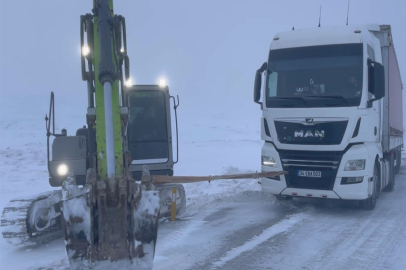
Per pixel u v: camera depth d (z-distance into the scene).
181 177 6.65
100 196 4.32
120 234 4.43
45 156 26.59
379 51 10.17
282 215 8.89
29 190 13.99
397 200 10.51
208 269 5.66
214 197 10.88
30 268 5.83
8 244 7.23
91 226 4.41
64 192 5.49
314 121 8.43
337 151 8.36
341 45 8.78
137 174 8.77
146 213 4.51
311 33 9.19
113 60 5.35
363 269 5.61
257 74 9.33
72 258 4.44
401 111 15.16
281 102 8.83
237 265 5.80
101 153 4.82
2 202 11.43
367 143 8.59
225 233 7.45
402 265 5.75
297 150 8.64
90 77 5.55
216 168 20.11
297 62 9.01
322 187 8.52
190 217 8.79
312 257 6.11
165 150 8.98
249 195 10.92
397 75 13.19
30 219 6.75
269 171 8.99
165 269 5.69
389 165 11.33
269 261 5.96
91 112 5.15
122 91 5.59
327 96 8.41
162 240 7.07
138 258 4.45
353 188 8.29
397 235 7.23
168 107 9.00
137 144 8.83
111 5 5.85
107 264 4.41
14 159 25.06
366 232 7.44
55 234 7.54
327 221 8.27
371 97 8.72
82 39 5.68
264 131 9.17
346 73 8.55
